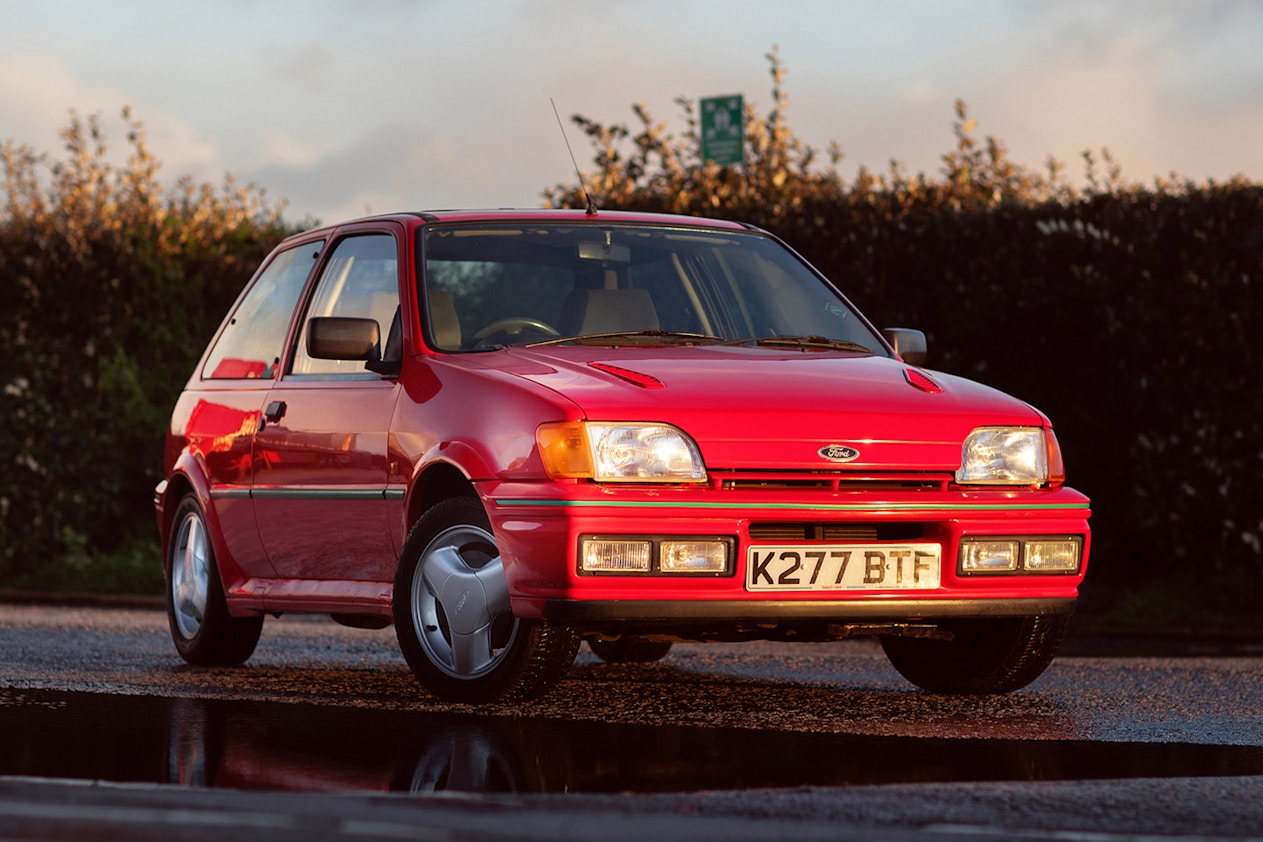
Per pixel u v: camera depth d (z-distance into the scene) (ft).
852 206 75.56
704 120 86.84
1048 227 71.56
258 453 43.24
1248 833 22.70
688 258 43.62
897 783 26.40
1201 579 69.92
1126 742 31.37
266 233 91.91
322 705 35.91
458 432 36.11
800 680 42.73
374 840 20.99
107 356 87.40
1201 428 69.05
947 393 37.40
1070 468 72.74
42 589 84.48
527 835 21.45
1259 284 68.39
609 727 32.58
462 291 40.75
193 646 45.91
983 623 38.86
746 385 35.68
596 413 33.91
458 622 35.68
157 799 23.73
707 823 22.58
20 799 23.54
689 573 33.73
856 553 35.06
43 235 86.99
